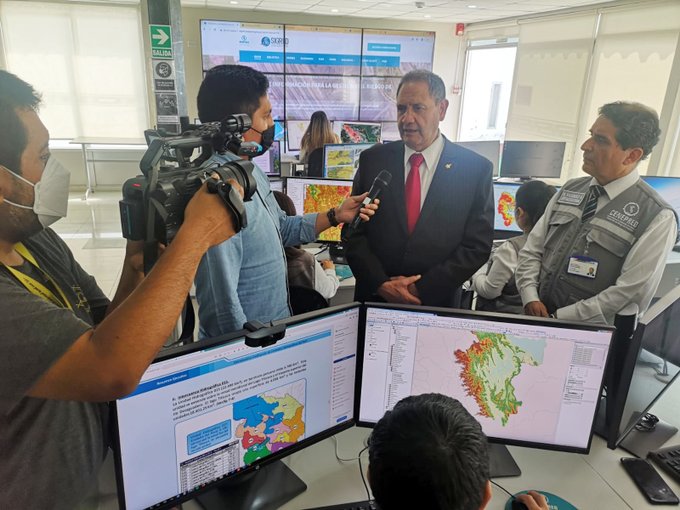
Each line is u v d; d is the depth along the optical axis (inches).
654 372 51.3
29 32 289.6
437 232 69.2
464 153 71.0
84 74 301.3
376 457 25.9
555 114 257.4
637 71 207.5
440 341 46.1
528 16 275.1
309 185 115.6
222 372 38.8
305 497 44.1
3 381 25.7
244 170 32.9
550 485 46.6
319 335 43.9
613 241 67.9
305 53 310.0
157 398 36.2
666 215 65.5
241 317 47.9
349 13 300.0
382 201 71.6
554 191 91.2
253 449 42.7
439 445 24.9
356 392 48.2
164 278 26.2
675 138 186.2
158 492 38.2
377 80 327.9
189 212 28.9
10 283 27.8
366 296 71.9
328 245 120.4
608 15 220.8
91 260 197.5
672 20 190.4
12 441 31.7
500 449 50.8
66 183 34.2
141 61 304.8
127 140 270.5
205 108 55.2
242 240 49.7
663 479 47.3
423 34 325.4
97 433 37.6
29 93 30.7
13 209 31.3
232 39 296.8
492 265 90.7
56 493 34.4
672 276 115.0
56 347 25.3
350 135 201.6
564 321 44.2
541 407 46.6
